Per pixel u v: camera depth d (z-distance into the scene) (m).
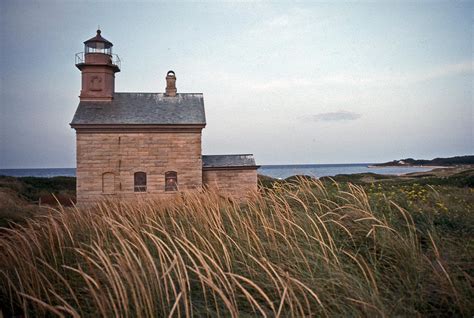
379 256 4.83
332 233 5.27
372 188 8.59
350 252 4.84
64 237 6.00
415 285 4.00
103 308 3.41
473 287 3.87
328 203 6.58
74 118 24.86
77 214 7.18
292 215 5.82
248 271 4.39
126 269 4.06
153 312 3.59
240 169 26.05
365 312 3.47
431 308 3.72
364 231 5.30
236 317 3.16
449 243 4.92
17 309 4.20
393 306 3.63
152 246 5.39
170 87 29.39
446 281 3.88
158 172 24.86
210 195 7.80
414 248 4.58
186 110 27.08
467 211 6.41
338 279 3.89
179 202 7.74
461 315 3.56
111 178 24.53
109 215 6.80
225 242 5.21
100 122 24.41
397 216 6.01
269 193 7.37
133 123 24.34
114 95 28.50
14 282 4.53
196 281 4.30
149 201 8.29
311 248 4.77
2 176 32.44
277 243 5.14
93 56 27.81
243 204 7.70
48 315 3.90
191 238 5.56
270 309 3.79
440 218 5.91
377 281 4.23
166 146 24.98
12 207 13.27
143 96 28.77
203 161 26.84
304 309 3.67
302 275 4.15
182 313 3.71
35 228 6.64
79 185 24.20
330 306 3.70
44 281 4.53
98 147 24.44
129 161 24.67
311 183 7.55
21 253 4.87
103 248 5.32
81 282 4.44
